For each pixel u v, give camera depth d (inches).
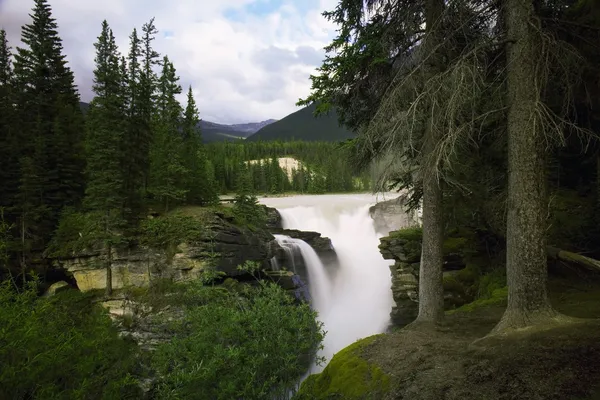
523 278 267.7
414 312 785.6
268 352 211.0
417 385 224.2
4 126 1225.4
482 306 467.2
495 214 465.1
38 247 1080.2
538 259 265.1
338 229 1820.9
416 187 411.5
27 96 1480.1
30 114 1450.5
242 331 212.2
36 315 165.2
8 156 1119.0
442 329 350.6
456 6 307.7
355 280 1378.0
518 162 270.5
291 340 220.2
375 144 364.5
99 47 1604.3
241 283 940.6
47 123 1318.9
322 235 1728.6
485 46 282.0
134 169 1122.0
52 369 160.1
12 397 147.3
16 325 153.6
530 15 269.0
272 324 215.3
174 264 938.7
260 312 219.0
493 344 250.1
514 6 275.6
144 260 967.0
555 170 585.0
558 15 355.3
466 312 446.0
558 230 513.7
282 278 1078.4
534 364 204.7
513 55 275.9
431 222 375.9
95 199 983.0
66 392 162.4
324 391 279.4
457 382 213.0
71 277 1109.1
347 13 383.9
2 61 1699.1
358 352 307.7
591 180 565.3
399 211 1684.3
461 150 372.8
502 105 328.2
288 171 4884.4
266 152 5610.2
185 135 1501.0
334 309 1192.2
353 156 419.2
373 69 393.1
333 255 1441.9
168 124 1407.5
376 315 1089.4
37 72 1562.5
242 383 193.6
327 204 2095.2
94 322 270.8
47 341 157.8
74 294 956.0
